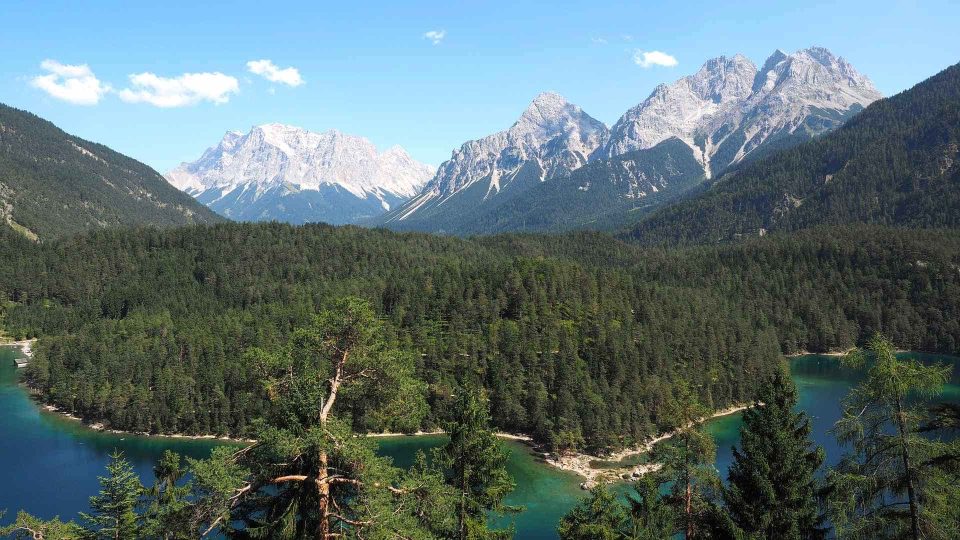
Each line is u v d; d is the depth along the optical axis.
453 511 31.73
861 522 31.89
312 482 28.19
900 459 30.94
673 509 47.03
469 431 49.47
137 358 180.62
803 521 40.28
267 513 28.86
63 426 163.62
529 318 194.62
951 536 29.61
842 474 33.06
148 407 161.75
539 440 152.62
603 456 142.38
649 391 160.38
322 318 30.20
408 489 28.53
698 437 45.34
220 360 177.12
